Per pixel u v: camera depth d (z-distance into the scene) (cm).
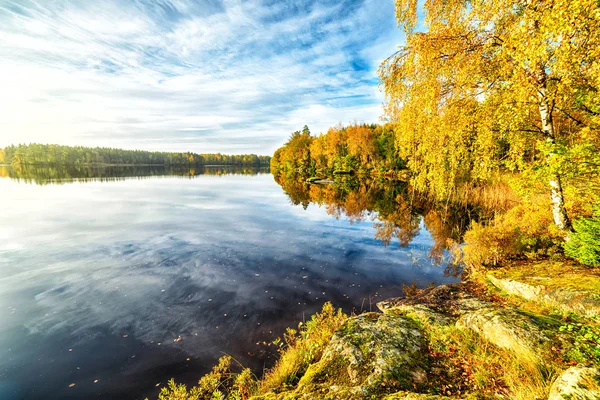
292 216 2294
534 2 506
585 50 500
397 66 946
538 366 375
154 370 609
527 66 579
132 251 1395
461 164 1147
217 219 2150
